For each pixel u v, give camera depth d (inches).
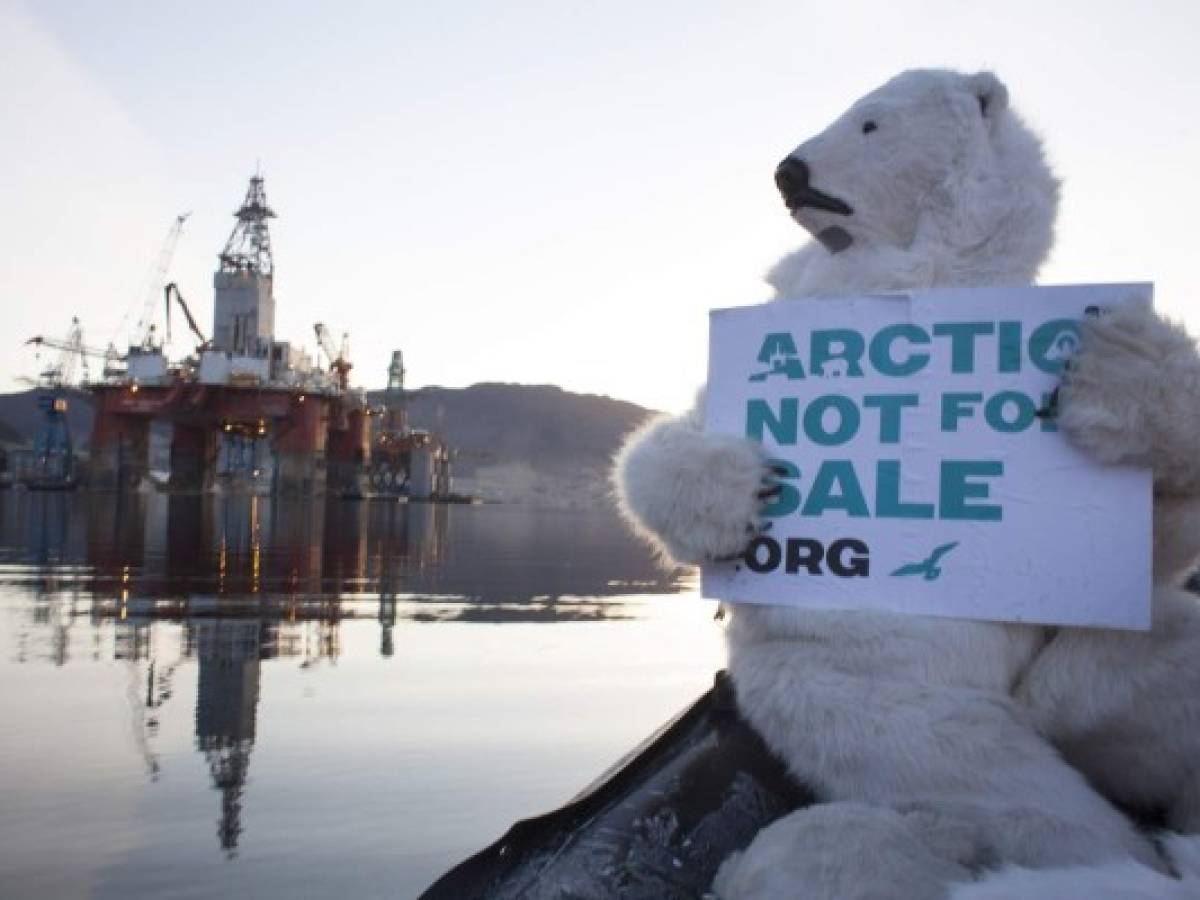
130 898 189.2
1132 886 55.4
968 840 62.8
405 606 754.8
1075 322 73.7
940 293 77.2
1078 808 67.3
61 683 409.1
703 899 68.9
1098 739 74.9
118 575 987.3
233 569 1103.6
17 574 974.4
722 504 77.0
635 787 81.3
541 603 794.8
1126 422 68.0
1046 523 72.7
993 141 86.4
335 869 203.6
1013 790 67.6
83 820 233.6
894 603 75.3
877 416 77.9
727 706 85.6
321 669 452.4
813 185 87.2
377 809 241.9
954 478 75.3
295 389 5871.1
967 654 73.4
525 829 78.2
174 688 400.5
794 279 95.1
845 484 77.7
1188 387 66.8
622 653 514.3
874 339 78.9
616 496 85.7
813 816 64.3
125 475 5821.9
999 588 73.2
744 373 82.7
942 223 84.6
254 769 277.0
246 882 196.2
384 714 351.6
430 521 3201.3
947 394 76.4
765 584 79.0
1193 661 73.6
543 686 413.1
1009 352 75.2
